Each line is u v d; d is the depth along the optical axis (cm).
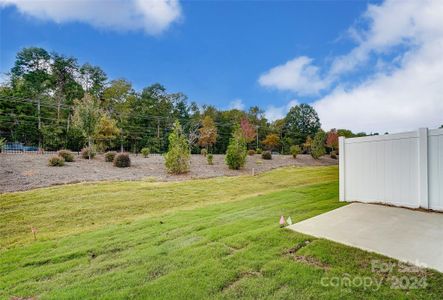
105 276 336
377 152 621
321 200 726
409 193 564
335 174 1767
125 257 405
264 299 255
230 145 1969
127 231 569
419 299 242
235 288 279
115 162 1659
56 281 340
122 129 3578
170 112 4797
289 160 2767
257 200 836
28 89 3369
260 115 5281
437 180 525
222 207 769
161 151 3906
